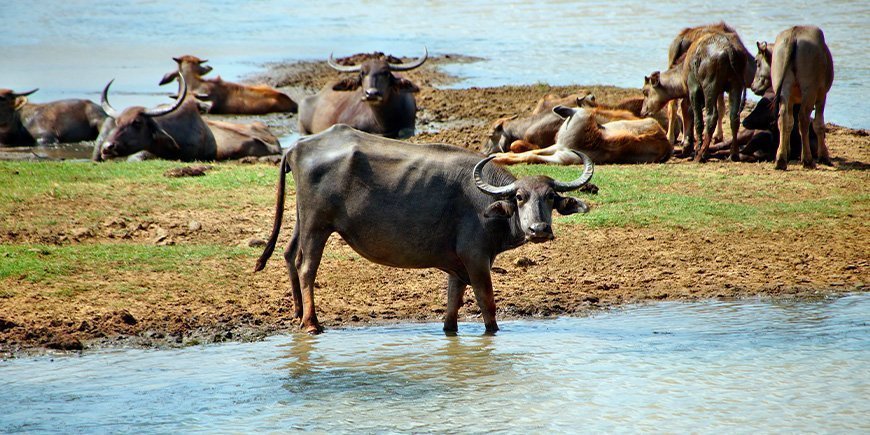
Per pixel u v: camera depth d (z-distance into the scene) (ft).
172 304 119.34
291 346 106.11
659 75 216.13
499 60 403.34
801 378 93.50
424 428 81.61
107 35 542.16
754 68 212.84
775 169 194.08
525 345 106.11
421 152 110.73
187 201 164.35
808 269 138.72
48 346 104.22
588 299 127.34
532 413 85.05
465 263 109.50
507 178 110.73
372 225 109.40
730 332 110.63
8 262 127.24
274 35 540.11
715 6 595.88
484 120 263.90
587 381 93.35
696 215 161.48
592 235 153.28
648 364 98.48
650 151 202.28
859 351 102.01
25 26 593.01
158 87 335.67
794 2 593.83
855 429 80.64
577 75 352.28
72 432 80.28
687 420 82.99
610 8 627.05
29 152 228.02
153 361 100.42
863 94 293.23
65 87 332.80
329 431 80.89
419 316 120.67
